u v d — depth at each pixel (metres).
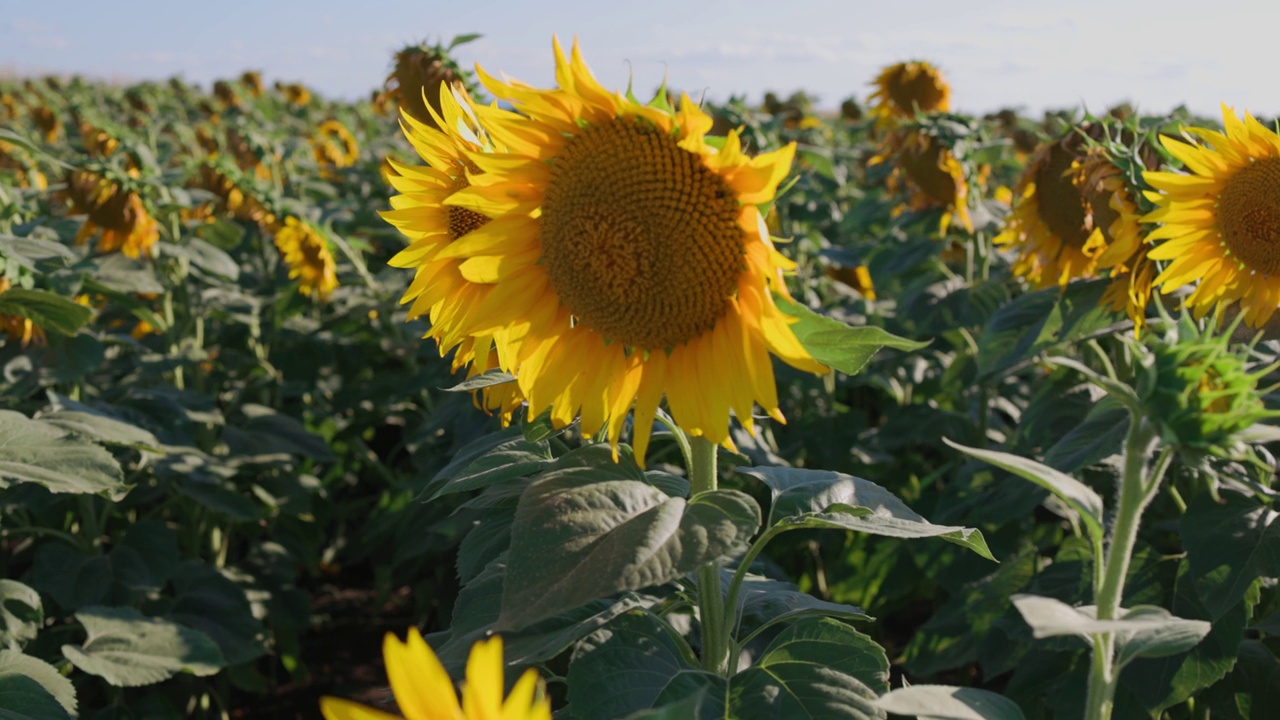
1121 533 1.55
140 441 3.33
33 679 2.50
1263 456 3.16
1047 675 3.29
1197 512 2.89
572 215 1.84
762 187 1.68
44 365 3.88
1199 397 1.44
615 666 1.86
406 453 7.30
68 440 2.88
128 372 6.07
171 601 4.30
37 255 3.59
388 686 5.16
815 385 5.41
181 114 19.00
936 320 4.79
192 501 4.98
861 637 1.92
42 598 4.24
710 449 1.89
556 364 1.95
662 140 1.79
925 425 5.17
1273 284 2.88
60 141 15.30
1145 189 2.98
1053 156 3.63
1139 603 3.02
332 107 22.84
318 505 6.07
